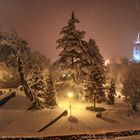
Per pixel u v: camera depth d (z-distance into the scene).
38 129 34.34
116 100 59.31
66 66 47.72
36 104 43.09
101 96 46.62
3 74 58.72
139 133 36.25
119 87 71.50
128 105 52.59
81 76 48.28
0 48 59.72
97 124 38.66
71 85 48.94
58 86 49.78
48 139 31.81
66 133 33.53
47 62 70.62
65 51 47.97
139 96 50.25
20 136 31.34
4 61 59.34
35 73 48.62
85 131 34.84
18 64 45.25
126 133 35.47
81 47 48.22
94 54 56.22
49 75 46.12
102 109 46.62
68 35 48.00
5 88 58.28
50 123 36.75
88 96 46.62
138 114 45.59
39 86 48.38
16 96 46.09
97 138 33.56
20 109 41.91
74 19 48.41
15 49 60.69
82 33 48.59
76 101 50.56
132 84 51.69
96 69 46.81
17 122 36.41
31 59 62.59
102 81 46.78
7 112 40.12
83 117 41.53
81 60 48.12
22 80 44.94
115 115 44.06
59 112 41.28
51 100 45.59
